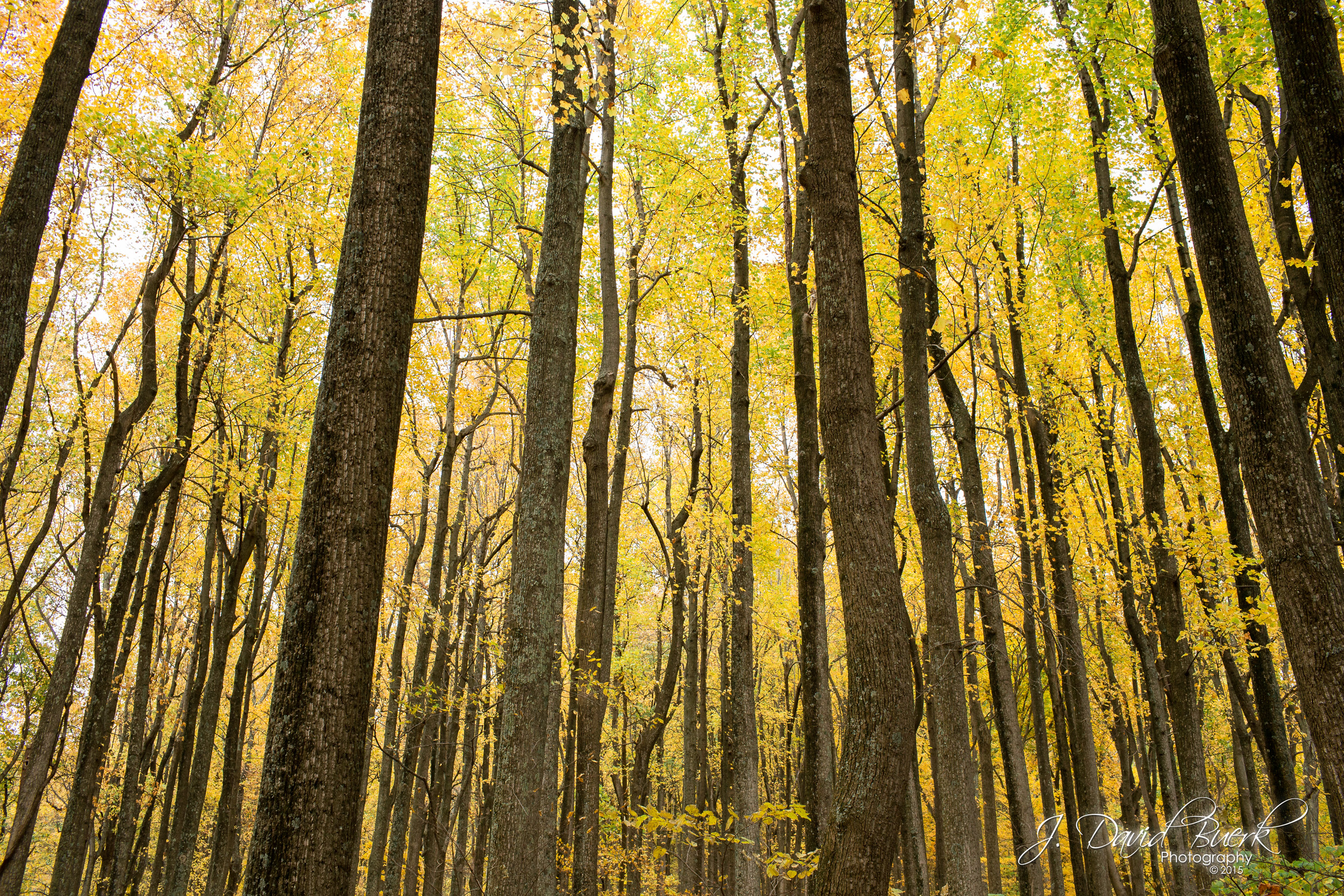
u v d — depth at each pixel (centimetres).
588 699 944
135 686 1250
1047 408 1239
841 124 496
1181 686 942
